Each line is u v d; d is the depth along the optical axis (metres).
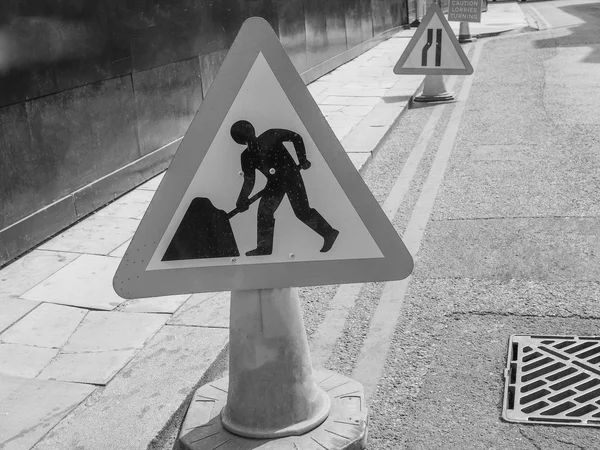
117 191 6.25
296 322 2.79
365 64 14.82
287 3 11.51
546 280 4.31
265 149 2.54
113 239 5.22
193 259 2.59
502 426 2.97
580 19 22.86
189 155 2.52
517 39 18.03
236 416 2.84
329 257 2.62
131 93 6.49
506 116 9.08
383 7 19.25
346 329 3.90
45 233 5.23
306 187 2.57
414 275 4.54
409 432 2.97
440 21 9.88
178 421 3.08
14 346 3.66
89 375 3.35
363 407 2.97
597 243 4.81
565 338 3.63
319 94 11.30
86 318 3.94
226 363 3.57
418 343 3.69
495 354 3.53
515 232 5.12
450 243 5.02
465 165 6.99
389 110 9.59
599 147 7.23
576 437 2.87
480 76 12.42
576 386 3.21
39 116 5.21
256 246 2.60
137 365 3.42
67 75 5.52
